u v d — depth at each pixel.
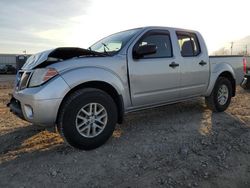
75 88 3.71
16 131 4.79
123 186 2.93
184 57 5.18
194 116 5.73
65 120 3.57
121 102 4.15
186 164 3.45
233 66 6.36
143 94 4.48
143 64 4.42
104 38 5.36
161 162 3.49
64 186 2.92
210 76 5.75
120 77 4.12
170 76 4.86
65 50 3.89
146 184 2.97
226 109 6.38
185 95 5.30
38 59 3.79
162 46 4.87
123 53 4.24
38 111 3.42
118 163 3.44
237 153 3.82
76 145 3.70
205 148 3.96
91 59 3.88
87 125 3.77
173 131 4.70
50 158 3.59
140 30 4.66
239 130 4.81
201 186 2.97
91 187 2.91
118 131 4.70
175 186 2.95
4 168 3.32
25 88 3.68
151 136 4.44
